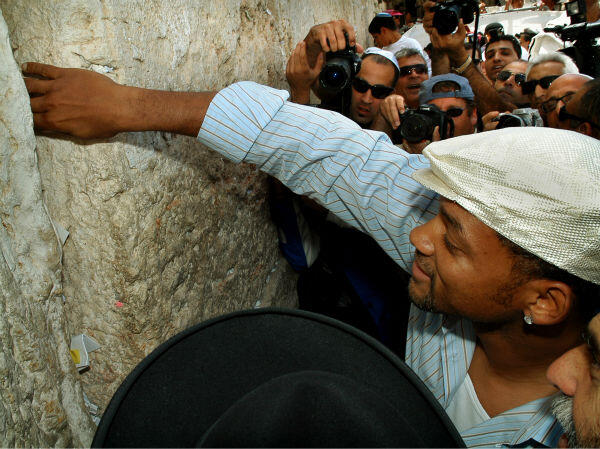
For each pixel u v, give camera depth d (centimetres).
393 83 186
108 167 77
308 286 168
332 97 163
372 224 98
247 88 91
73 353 91
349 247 153
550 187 54
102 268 85
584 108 123
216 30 114
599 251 54
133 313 89
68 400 78
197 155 108
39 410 68
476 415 85
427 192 91
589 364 46
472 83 222
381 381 56
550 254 56
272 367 56
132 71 80
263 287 160
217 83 115
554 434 68
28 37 72
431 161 65
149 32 85
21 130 67
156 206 92
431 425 53
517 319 68
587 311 65
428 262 70
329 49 141
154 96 79
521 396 77
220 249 124
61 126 72
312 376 45
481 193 58
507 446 75
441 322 94
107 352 93
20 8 70
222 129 86
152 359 55
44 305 74
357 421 42
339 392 44
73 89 70
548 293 61
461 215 62
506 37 290
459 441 51
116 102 73
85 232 82
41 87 71
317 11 224
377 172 94
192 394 54
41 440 68
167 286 98
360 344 59
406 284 152
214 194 118
